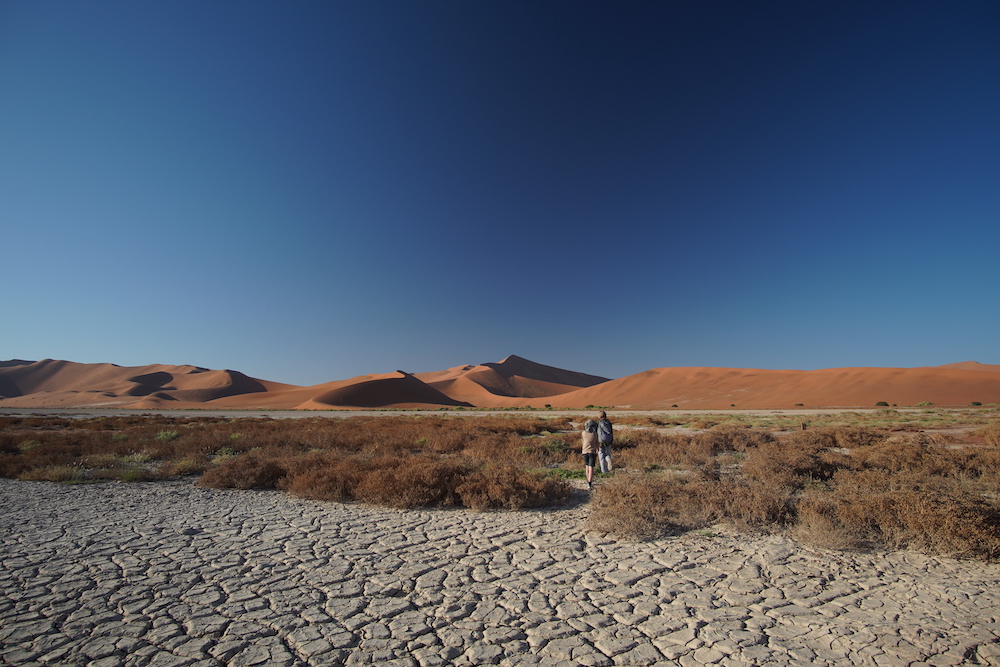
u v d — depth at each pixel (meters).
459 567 5.92
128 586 5.32
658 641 4.08
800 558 6.12
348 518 8.35
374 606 4.80
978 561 5.97
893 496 7.30
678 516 7.85
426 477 9.48
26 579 5.52
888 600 4.88
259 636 4.18
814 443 19.50
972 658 3.76
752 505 7.59
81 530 7.61
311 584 5.38
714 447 18.22
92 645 4.01
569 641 4.08
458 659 3.81
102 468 14.48
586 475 11.58
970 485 10.03
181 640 4.10
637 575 5.61
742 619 4.48
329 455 14.13
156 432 27.70
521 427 29.83
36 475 12.60
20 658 3.79
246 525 7.90
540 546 6.72
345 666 3.70
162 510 9.00
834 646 3.97
